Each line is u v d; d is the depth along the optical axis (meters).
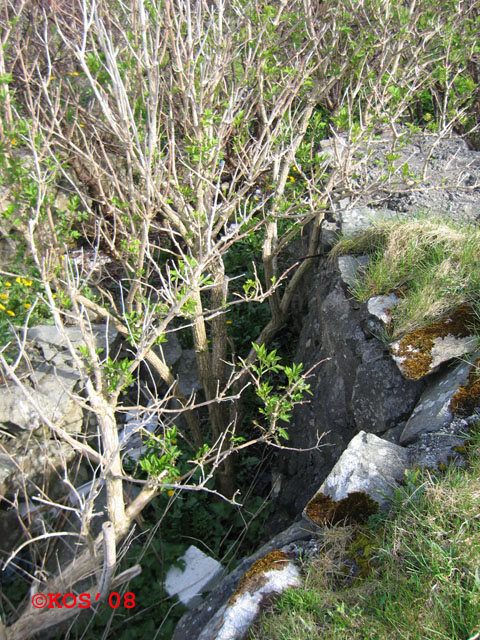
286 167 3.70
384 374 3.12
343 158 3.56
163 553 3.50
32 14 4.68
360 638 1.94
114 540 2.45
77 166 5.00
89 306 3.26
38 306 4.54
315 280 4.25
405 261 3.49
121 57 3.71
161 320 2.92
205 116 3.17
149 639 3.16
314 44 3.52
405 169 3.58
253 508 4.02
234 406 4.01
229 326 4.95
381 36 3.93
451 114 4.29
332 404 3.61
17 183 3.28
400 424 2.97
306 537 2.42
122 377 2.54
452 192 4.34
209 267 3.33
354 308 3.51
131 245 3.09
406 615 1.93
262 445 4.46
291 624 2.02
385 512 2.33
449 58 4.25
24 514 3.65
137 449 4.14
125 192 3.81
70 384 4.04
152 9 3.16
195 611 2.49
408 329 3.11
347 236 3.93
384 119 3.75
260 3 3.63
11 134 3.21
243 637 2.07
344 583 2.17
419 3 3.99
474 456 2.41
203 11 3.70
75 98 4.02
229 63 3.64
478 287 3.15
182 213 3.55
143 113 3.29
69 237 3.56
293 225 3.68
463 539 2.08
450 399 2.67
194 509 3.90
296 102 5.09
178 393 3.73
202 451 2.77
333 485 2.47
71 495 3.81
